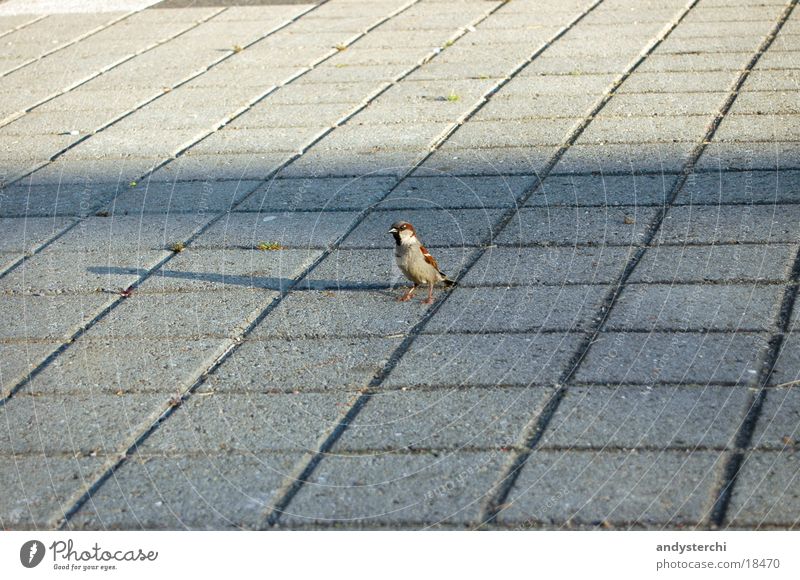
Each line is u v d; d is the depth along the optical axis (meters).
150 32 12.00
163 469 4.02
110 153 7.94
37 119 8.94
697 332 4.86
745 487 3.75
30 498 3.89
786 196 6.41
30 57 11.15
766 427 4.08
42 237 6.48
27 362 4.93
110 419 4.39
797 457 3.88
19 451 4.18
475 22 11.56
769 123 7.72
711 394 4.34
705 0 11.95
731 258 5.64
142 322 5.29
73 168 7.66
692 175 6.84
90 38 11.88
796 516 3.60
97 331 5.21
